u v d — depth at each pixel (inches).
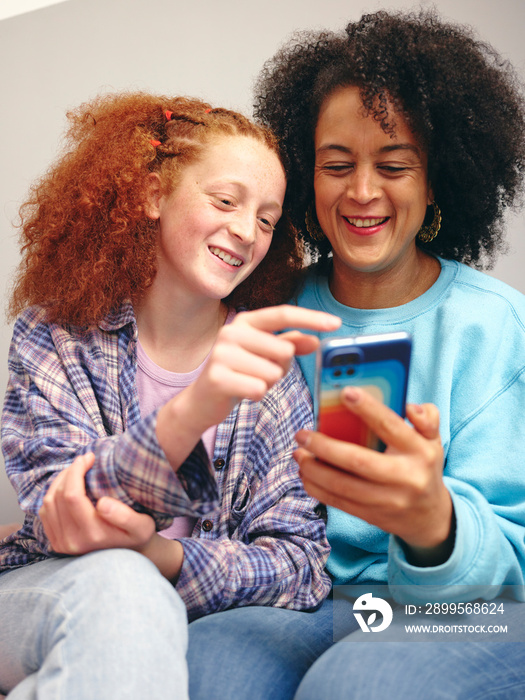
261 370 27.8
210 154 40.8
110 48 77.9
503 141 44.2
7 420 41.3
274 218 43.0
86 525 31.3
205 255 40.9
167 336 43.4
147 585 28.7
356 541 41.3
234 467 41.7
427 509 29.9
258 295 48.3
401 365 28.6
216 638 34.0
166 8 76.6
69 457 36.0
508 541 36.5
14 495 72.6
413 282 45.2
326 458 28.6
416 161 40.9
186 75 76.4
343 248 42.8
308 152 45.8
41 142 79.2
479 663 31.3
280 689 31.9
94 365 41.3
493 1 68.3
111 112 46.4
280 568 38.3
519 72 67.9
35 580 31.9
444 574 32.3
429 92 40.1
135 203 42.1
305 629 36.6
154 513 32.1
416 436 28.4
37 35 79.3
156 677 26.3
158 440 30.1
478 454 40.1
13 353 42.8
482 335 41.8
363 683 29.1
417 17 45.9
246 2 74.7
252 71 74.6
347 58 40.7
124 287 42.3
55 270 43.6
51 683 26.3
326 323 27.9
